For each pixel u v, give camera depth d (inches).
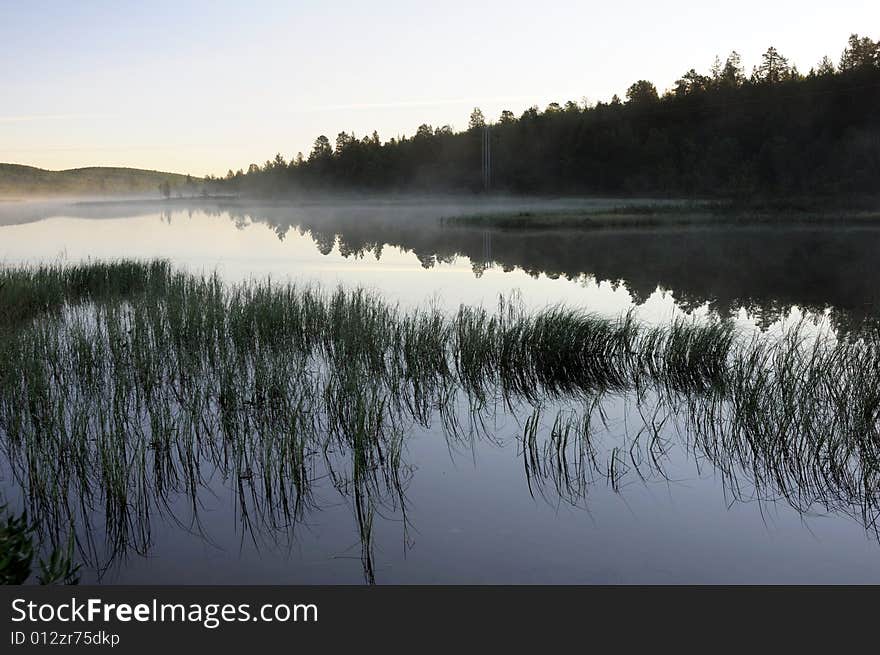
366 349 436.8
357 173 5639.8
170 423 294.8
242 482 263.9
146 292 641.6
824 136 2856.8
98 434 278.5
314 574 203.2
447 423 330.3
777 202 2089.1
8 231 2265.0
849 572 202.2
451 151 4921.3
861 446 278.5
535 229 1824.6
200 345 452.8
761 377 346.6
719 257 1117.1
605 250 1279.5
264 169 7800.2
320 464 281.3
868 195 2213.3
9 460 281.0
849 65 3511.3
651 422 329.7
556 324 436.1
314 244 1598.2
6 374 346.0
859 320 585.6
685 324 456.8
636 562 208.1
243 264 1124.5
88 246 1541.6
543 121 4407.0
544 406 356.2
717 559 209.9
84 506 242.8
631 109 4008.4
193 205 6766.7
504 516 237.8
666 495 253.8
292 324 496.1
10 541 183.3
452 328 482.3
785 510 241.1
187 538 223.9
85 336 449.7
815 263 1005.8
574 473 272.4
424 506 245.3
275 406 340.2
